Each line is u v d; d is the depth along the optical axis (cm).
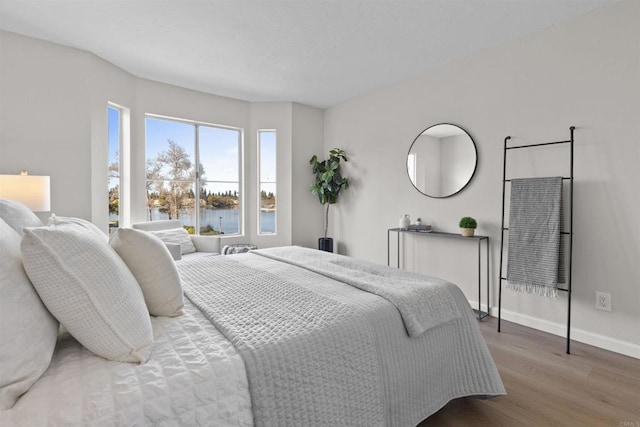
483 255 305
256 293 151
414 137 367
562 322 254
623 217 225
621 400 170
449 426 150
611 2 226
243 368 93
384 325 130
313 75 367
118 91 350
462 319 158
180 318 123
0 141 273
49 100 294
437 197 343
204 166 446
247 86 404
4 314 74
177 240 365
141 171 382
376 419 117
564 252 247
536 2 228
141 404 76
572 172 240
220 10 243
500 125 290
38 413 69
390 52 307
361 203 439
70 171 306
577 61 244
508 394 175
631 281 222
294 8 239
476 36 276
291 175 469
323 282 171
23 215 126
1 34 272
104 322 88
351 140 451
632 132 221
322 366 107
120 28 270
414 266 371
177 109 407
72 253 88
